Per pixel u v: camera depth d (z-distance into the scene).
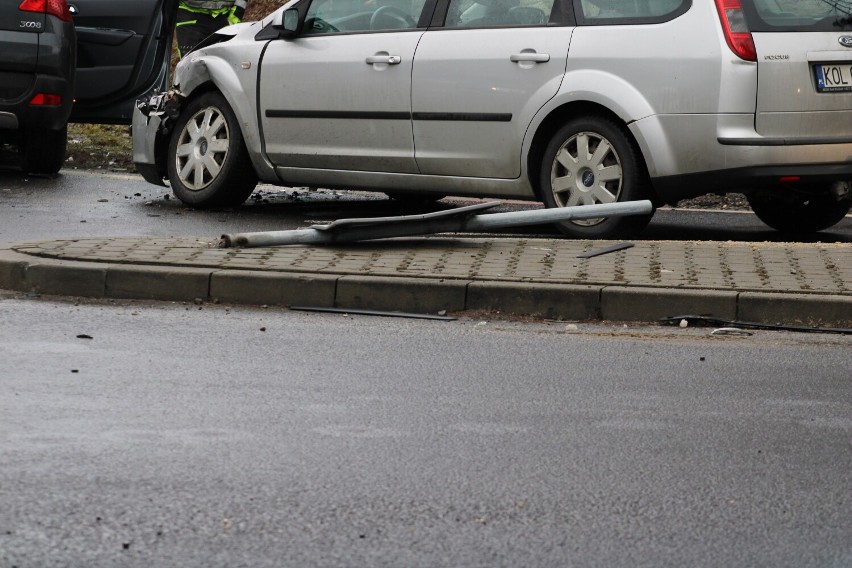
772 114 12.68
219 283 10.69
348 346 9.26
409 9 14.59
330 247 12.03
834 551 5.56
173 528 5.68
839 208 14.70
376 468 6.56
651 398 8.01
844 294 10.16
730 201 18.05
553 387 8.23
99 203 16.56
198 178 16.23
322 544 5.54
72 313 10.12
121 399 7.68
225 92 15.79
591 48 13.19
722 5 12.67
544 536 5.68
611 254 11.82
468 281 10.54
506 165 13.77
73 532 5.60
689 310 10.16
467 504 6.07
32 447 6.72
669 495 6.25
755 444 7.10
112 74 21.11
